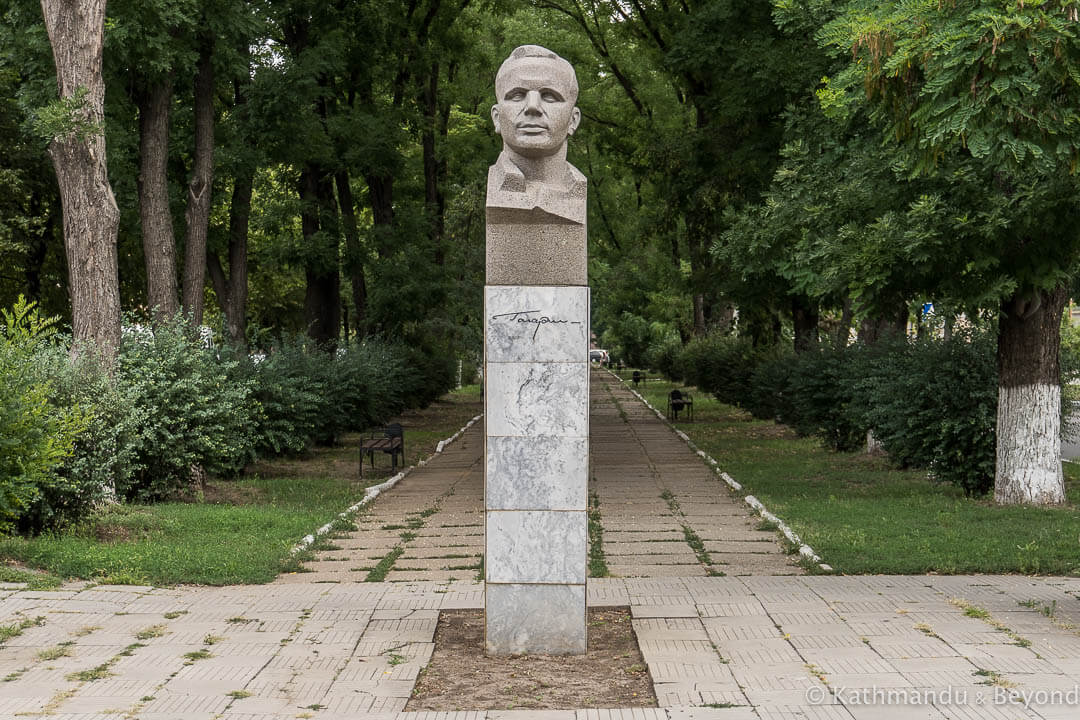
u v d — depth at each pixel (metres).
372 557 10.84
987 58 7.05
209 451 15.28
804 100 16.91
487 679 6.36
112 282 13.73
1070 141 7.63
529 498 6.95
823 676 6.21
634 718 5.53
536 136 7.04
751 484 16.53
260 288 42.78
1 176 23.66
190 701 5.88
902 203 12.71
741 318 33.97
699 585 9.05
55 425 10.64
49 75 15.91
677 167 25.33
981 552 10.24
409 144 32.12
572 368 6.95
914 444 15.38
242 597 8.70
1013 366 13.77
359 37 27.66
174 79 16.55
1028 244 12.03
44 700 5.88
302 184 27.80
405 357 31.83
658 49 30.02
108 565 9.66
